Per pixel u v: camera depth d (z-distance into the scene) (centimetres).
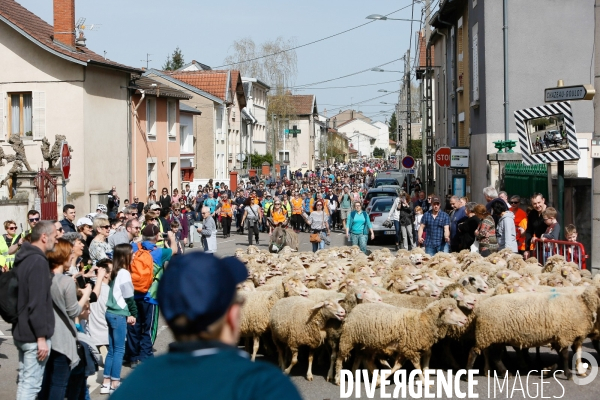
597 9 2180
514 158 3353
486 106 3756
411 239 3900
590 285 1429
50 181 3753
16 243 1956
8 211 3316
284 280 1573
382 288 1688
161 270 1720
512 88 3725
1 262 1900
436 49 6931
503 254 2064
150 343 1658
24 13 5022
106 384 1437
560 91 2216
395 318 1370
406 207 3894
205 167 8906
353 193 5722
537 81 3716
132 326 1648
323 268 1958
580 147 3209
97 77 4869
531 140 2373
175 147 6512
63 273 1217
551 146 2334
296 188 7550
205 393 424
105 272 1435
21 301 1116
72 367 1168
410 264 1989
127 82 5325
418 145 13325
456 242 2558
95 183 4847
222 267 451
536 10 3694
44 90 4684
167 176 6297
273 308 1529
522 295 1405
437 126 6975
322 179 10256
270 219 4144
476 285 1606
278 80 10825
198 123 8894
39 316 1104
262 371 436
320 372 1560
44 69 4681
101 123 4928
